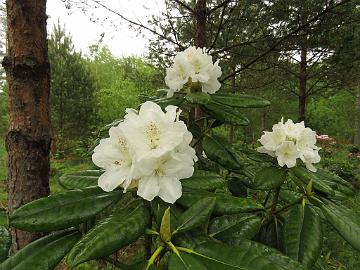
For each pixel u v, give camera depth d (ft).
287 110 16.80
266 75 8.78
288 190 2.15
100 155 1.28
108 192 1.36
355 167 10.87
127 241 1.13
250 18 5.96
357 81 9.54
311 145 1.90
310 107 22.20
